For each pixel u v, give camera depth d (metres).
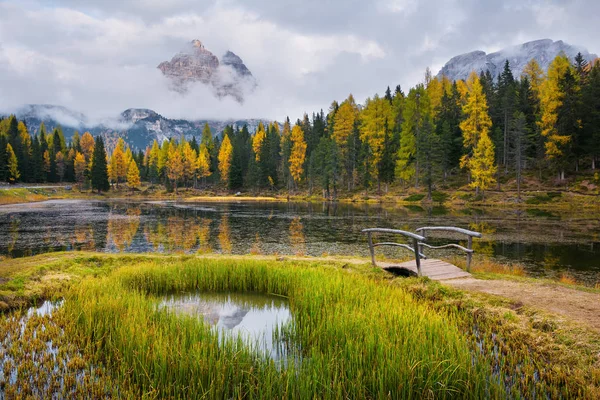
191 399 5.30
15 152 104.75
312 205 63.50
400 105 75.69
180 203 72.75
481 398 5.24
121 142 131.62
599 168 53.12
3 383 5.69
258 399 5.39
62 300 10.11
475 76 89.50
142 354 6.14
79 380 5.80
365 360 5.88
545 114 53.09
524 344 6.98
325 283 10.09
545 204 47.69
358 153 77.19
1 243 24.41
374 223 35.25
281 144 106.81
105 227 33.28
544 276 15.44
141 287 11.41
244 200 83.12
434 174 59.00
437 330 6.75
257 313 9.68
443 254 20.55
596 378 5.51
